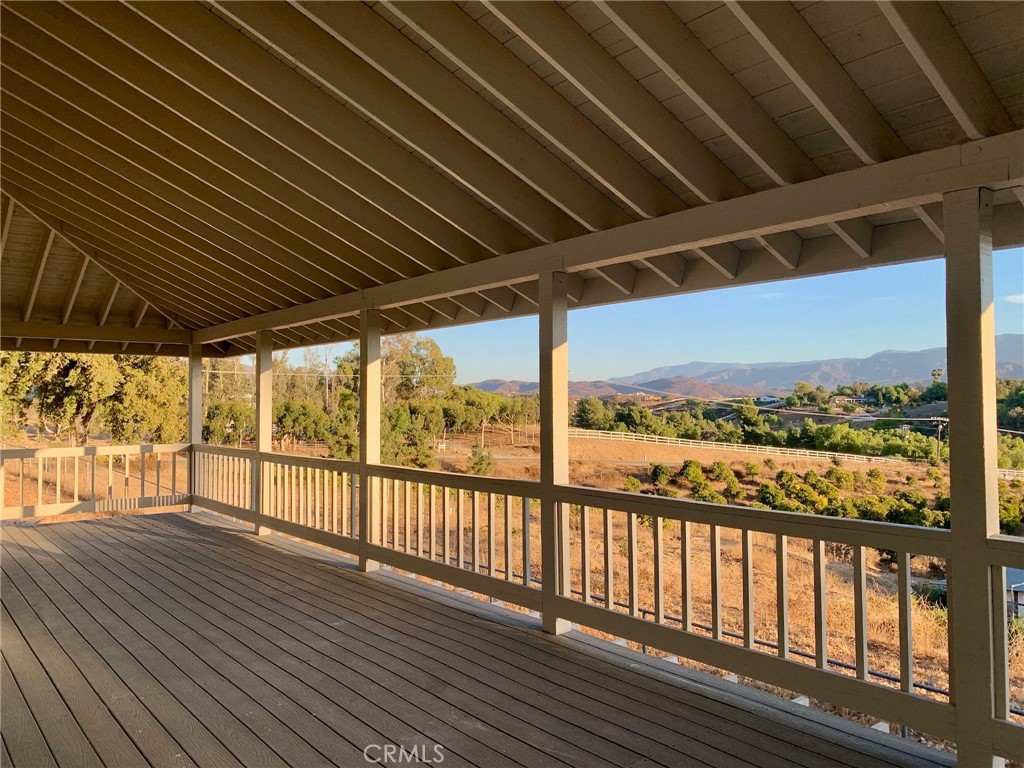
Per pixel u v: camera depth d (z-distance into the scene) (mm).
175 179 5121
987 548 2621
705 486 13352
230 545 7141
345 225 5191
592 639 4270
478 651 4066
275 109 4082
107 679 3660
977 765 2633
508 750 2883
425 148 3807
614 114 3158
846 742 2947
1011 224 3287
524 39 2902
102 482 18312
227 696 3439
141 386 18500
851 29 2666
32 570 6070
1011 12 2402
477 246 4906
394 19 3299
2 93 4715
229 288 7223
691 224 3594
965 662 2676
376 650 4082
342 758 2824
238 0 3188
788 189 3223
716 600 3561
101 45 3855
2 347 8398
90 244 7062
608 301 5172
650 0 2768
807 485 11656
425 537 12617
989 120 2662
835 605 8867
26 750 2904
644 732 3043
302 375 23438
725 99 3010
